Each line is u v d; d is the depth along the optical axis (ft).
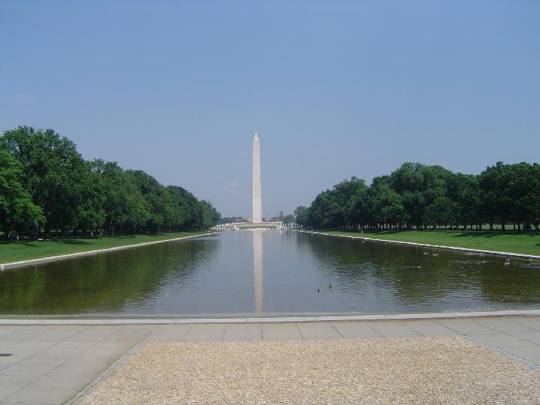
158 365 47.24
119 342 56.65
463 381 41.60
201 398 38.63
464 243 272.51
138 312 90.68
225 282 134.21
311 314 75.00
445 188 463.42
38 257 210.18
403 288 117.70
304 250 273.95
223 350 52.31
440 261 184.34
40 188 296.30
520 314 67.67
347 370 44.91
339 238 453.99
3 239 303.68
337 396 38.63
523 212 300.40
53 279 141.90
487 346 52.44
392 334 58.65
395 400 37.68
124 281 136.87
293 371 44.86
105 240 367.04
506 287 115.34
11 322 66.23
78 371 46.21
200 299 105.50
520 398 37.83
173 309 93.76
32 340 57.67
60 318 73.26
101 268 174.50
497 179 324.80
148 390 40.57
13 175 259.80
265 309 93.20
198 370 45.50
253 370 45.29
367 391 39.60
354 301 100.73
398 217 475.31
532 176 297.12
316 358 48.78
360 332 59.93
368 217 558.97
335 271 158.81
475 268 157.38
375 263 183.93
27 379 44.06
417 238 356.59
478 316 67.10
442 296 104.42
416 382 41.52
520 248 221.05
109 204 401.90
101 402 38.27
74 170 326.44
